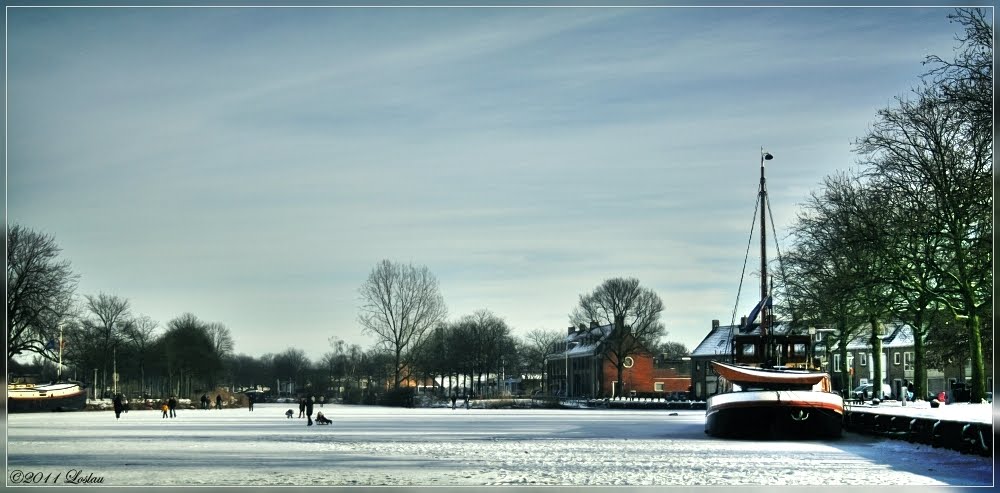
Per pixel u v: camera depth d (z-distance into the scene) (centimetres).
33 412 12294
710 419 5697
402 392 14850
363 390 16962
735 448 4731
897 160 6606
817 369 5766
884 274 6775
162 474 3497
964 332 8388
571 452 4519
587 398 17938
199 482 3253
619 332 15012
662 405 13338
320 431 6625
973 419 4225
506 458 4166
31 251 9725
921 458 4062
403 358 15600
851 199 7088
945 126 6372
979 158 6125
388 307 15412
